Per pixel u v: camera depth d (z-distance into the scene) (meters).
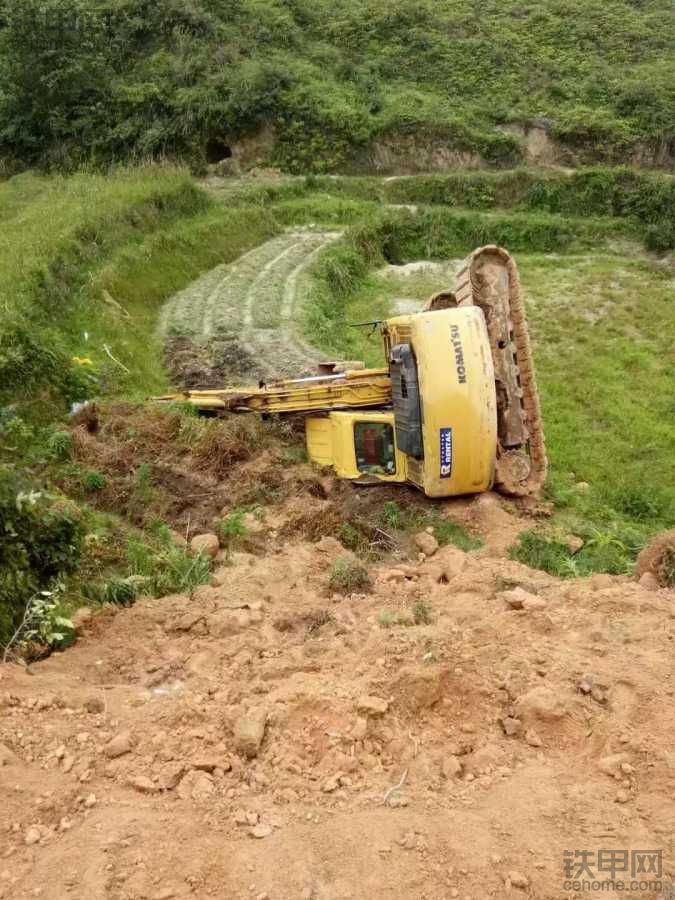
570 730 5.25
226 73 38.41
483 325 10.72
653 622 6.68
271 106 37.69
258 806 4.58
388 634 6.39
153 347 19.09
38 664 6.24
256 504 11.09
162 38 40.94
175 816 4.47
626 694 5.49
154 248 23.98
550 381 18.98
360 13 45.16
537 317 23.69
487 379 10.59
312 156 37.34
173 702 5.49
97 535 9.23
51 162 36.91
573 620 6.73
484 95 40.31
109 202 24.70
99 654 6.59
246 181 35.75
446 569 9.08
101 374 15.25
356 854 4.17
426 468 10.77
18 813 4.42
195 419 13.09
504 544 10.44
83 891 3.89
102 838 4.23
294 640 6.96
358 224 30.98
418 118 37.62
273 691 5.62
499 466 11.66
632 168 35.56
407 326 10.95
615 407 17.72
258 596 7.98
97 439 12.55
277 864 4.12
